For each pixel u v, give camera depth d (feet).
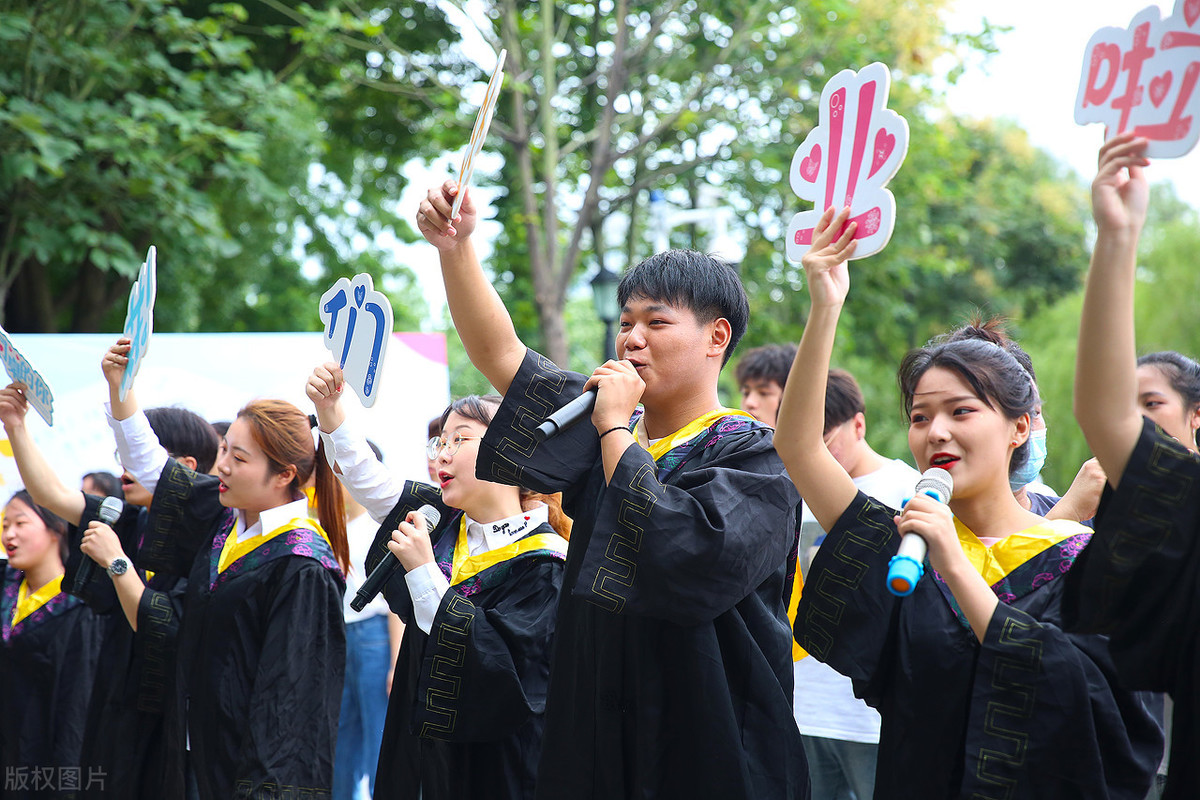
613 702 8.30
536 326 41.39
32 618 15.57
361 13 35.78
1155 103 6.29
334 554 12.89
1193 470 6.48
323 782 11.67
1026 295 76.13
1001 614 7.14
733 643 8.30
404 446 20.10
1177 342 59.72
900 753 7.48
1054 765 7.03
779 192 40.11
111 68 30.01
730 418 8.82
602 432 8.25
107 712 13.17
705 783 7.96
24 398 13.76
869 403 59.72
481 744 10.41
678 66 38.04
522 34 36.29
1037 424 9.13
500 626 10.38
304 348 20.16
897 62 39.17
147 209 30.53
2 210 30.27
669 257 8.96
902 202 42.80
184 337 19.70
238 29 36.52
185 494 13.04
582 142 35.94
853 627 7.64
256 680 11.55
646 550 7.78
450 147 37.22
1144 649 6.68
